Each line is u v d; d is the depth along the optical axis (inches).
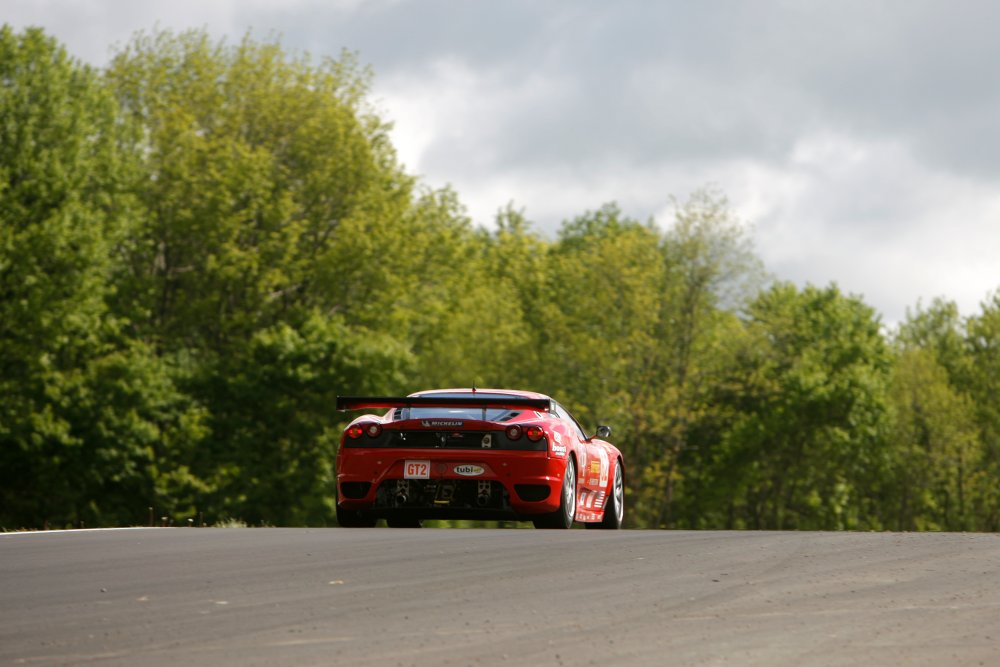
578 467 1328.7
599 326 5413.4
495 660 461.1
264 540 956.0
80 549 881.5
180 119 4758.9
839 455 6299.2
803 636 514.0
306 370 4773.6
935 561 797.9
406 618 561.6
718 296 5255.9
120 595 636.1
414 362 5019.7
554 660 461.1
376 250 5019.7
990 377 7672.2
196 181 4697.3
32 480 4392.2
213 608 590.9
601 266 5295.3
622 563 788.6
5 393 4200.3
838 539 967.6
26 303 3991.1
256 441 4778.5
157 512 4603.8
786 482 6427.2
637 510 5398.6
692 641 501.4
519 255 6820.9
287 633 520.4
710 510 6190.9
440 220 5861.2
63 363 4478.3
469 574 728.3
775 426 5831.7
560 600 620.4
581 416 5344.5
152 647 487.8
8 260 3959.2
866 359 7116.1
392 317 5177.2
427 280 5659.5
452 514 1256.8
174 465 4660.4
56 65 4281.5
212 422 4808.1
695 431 5831.7
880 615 571.2
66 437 4200.3
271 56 5123.0
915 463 6806.1
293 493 4795.8
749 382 5585.6
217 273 4685.0
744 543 929.5
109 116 4510.3
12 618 561.9
